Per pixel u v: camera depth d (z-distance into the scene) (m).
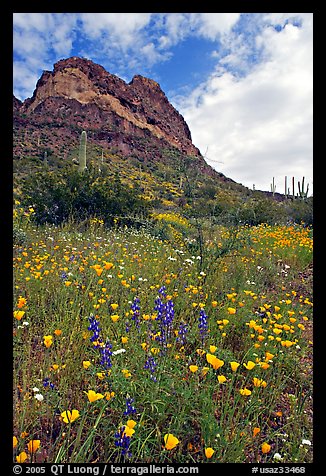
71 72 90.19
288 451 2.46
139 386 2.57
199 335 3.51
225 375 3.12
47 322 3.59
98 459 2.13
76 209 11.45
